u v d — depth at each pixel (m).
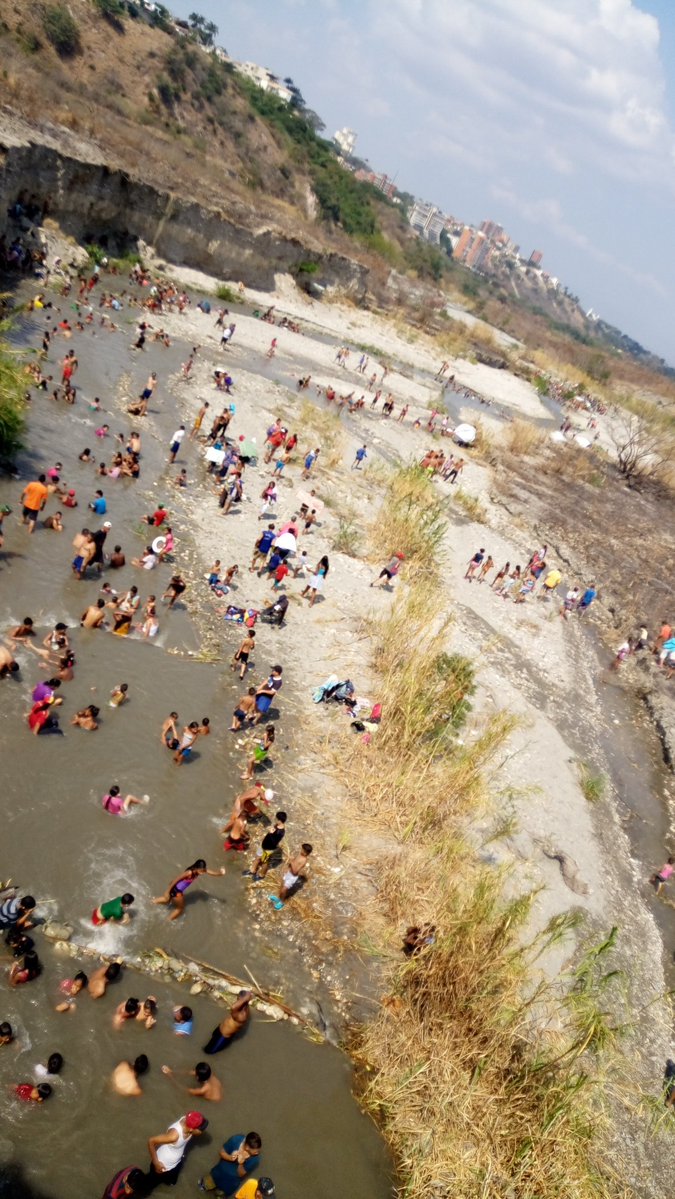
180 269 59.75
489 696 25.08
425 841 17.38
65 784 15.27
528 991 14.90
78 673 18.19
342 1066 12.68
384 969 14.47
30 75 58.38
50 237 45.50
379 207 138.88
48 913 12.80
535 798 21.28
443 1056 12.53
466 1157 11.33
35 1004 11.39
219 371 41.19
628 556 45.72
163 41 90.56
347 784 18.41
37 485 21.58
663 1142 13.79
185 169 65.75
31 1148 9.91
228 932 14.04
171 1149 10.06
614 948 17.45
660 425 85.69
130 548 23.94
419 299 104.50
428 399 63.03
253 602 24.42
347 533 31.17
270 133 101.56
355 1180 11.26
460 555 35.75
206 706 19.20
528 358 109.06
